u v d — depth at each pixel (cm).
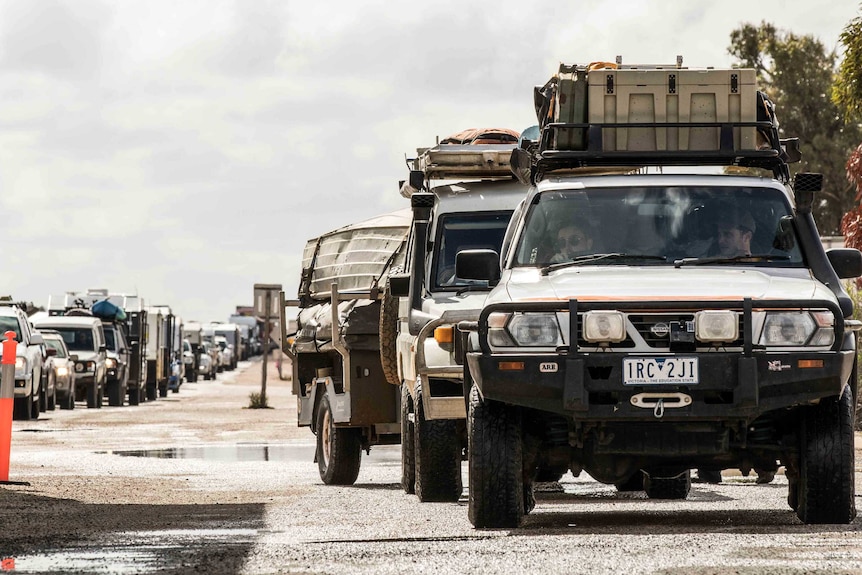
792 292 2175
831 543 1962
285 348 4247
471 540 2080
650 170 2577
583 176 2486
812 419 2194
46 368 8500
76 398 10094
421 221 3145
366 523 2434
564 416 2212
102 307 10475
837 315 2150
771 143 2517
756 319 2138
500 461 2194
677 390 2114
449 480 2970
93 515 2625
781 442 2248
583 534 2128
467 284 3086
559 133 2523
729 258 2348
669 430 2180
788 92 15438
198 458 4741
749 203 2412
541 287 2211
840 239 8644
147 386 11712
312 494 3219
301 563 1856
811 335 2138
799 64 15388
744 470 2333
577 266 2341
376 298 3569
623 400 2120
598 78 2489
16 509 2741
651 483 3036
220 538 2195
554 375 2116
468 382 2288
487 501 2202
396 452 5325
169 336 12756
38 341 8262
